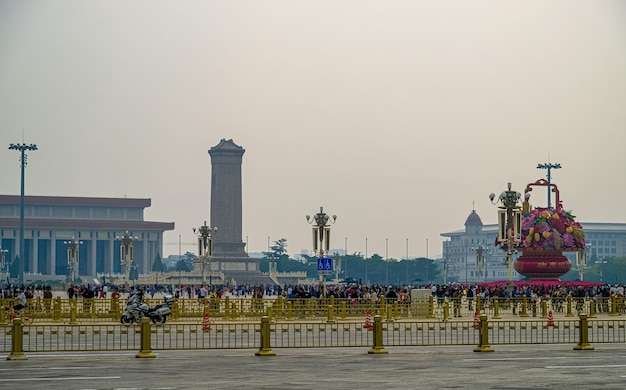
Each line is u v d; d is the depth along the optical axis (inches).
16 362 1386.6
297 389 1077.1
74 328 2297.0
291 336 2069.4
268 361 1407.5
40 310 2775.6
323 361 1403.8
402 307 2901.1
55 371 1259.8
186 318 2849.4
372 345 1665.8
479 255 6437.0
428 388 1087.6
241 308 2869.1
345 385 1112.8
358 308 2849.4
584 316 1621.6
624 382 1143.6
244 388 1085.8
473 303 3351.4
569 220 4544.8
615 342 1814.7
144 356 1459.2
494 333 2181.3
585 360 1408.7
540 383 1133.1
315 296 3575.3
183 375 1212.5
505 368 1296.8
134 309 2492.6
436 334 2161.7
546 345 1722.4
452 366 1325.0
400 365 1341.0
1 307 2524.6
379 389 1078.4
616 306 3142.2
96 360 1418.6
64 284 7657.5
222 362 1389.0
